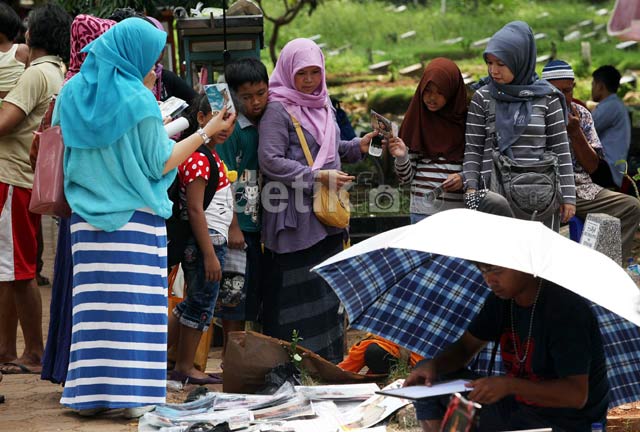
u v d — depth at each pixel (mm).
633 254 13945
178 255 9336
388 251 6699
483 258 5551
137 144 8000
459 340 6625
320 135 10148
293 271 10148
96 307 8086
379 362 9500
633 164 17453
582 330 5996
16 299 10484
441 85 9961
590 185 12469
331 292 10250
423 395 5922
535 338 6133
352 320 6664
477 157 10031
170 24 15203
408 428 8117
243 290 10023
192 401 8680
